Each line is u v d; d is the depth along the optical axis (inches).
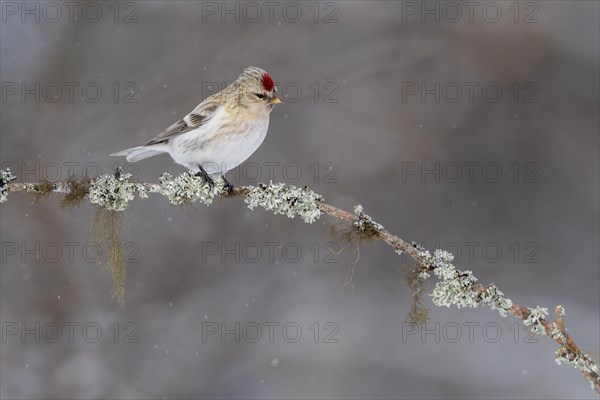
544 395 509.0
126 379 502.9
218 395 506.6
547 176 598.2
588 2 638.5
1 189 257.8
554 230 583.5
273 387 515.5
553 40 627.2
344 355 537.3
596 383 210.4
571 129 609.6
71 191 263.9
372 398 518.0
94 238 267.0
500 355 538.9
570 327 530.0
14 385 489.7
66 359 505.7
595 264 564.7
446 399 518.6
